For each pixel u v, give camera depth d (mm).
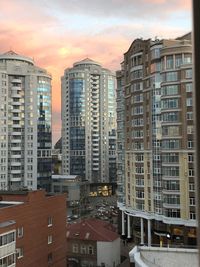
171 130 42562
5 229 22250
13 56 75938
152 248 19984
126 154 51312
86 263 41500
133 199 48812
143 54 48312
